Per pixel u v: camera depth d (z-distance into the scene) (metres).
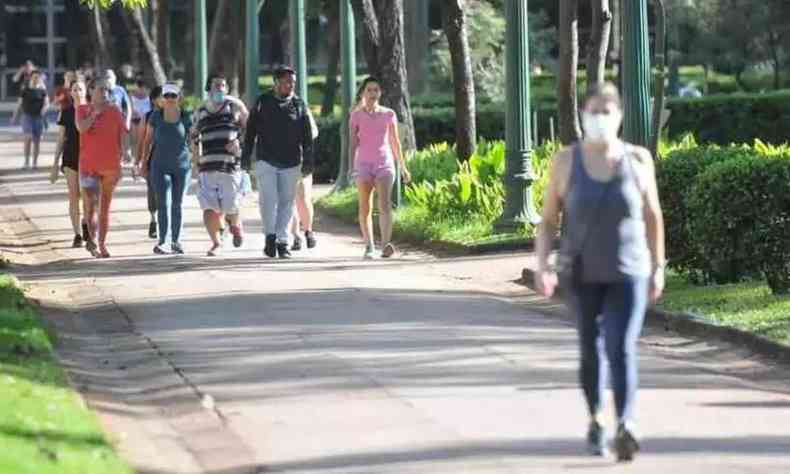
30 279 47.56
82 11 197.12
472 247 54.34
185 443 25.22
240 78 140.00
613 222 22.91
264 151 51.94
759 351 33.75
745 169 39.44
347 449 24.44
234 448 24.70
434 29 158.25
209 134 53.22
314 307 40.19
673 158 43.06
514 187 56.72
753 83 153.75
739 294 39.28
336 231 64.44
